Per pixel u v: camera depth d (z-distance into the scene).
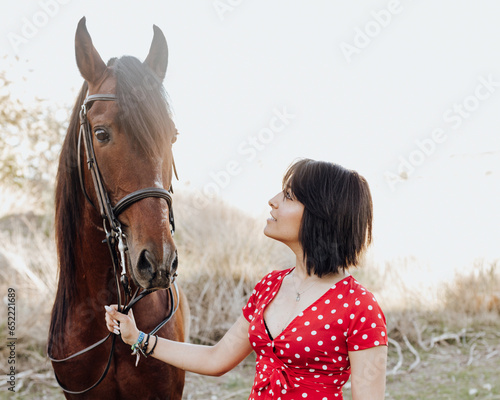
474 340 4.67
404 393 3.67
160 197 1.61
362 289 1.33
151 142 1.59
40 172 6.14
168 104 1.69
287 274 1.50
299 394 1.29
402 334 4.66
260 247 5.23
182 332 2.17
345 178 1.38
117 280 1.68
